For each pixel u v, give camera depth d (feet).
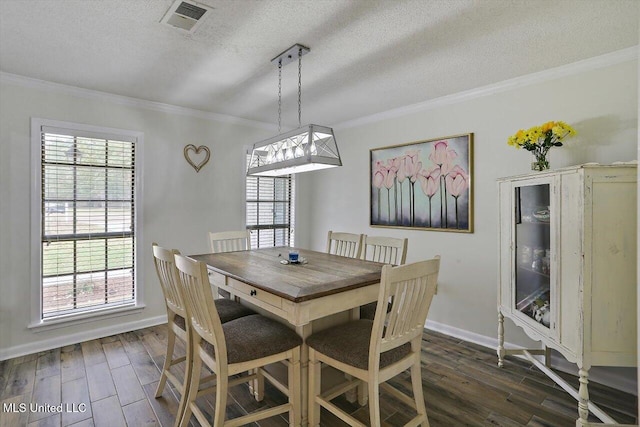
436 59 7.71
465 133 9.84
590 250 5.84
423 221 10.89
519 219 7.63
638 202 3.58
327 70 8.35
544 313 6.86
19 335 8.89
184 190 11.73
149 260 11.02
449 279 10.32
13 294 8.82
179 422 5.93
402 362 5.32
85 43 6.94
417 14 5.93
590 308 5.85
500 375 7.89
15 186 8.83
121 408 6.55
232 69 8.29
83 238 9.95
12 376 7.74
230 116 12.62
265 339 5.54
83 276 9.98
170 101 10.87
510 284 7.89
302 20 6.12
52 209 9.45
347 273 6.61
